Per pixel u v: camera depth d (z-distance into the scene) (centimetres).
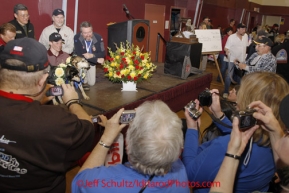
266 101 111
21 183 100
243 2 1172
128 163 99
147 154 85
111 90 297
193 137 141
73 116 104
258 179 118
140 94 289
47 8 462
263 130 112
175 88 336
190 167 122
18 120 93
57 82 206
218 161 112
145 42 484
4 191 102
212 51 572
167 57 388
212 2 943
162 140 86
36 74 100
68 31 404
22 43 99
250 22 1375
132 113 112
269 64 355
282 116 81
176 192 95
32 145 94
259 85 114
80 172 102
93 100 257
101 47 354
